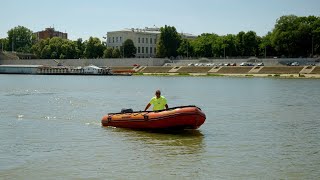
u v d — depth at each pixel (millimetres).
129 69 189625
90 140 29094
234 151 25594
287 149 26078
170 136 30672
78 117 42094
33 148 26406
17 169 21594
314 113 45656
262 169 21516
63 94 75062
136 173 20891
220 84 106500
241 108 50938
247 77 147375
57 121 38812
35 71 188375
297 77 139250
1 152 25250
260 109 49781
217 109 49781
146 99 64250
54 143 28016
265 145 27328
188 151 25625
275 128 34531
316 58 155250
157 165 22328
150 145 27422
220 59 179125
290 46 166125
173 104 57000
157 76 163625
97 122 37938
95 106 53812
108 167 21953
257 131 32938
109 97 68188
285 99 64188
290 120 39656
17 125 36188
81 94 75062
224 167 21922
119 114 34375
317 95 71875
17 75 181500
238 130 33438
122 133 31781
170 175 20562
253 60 170750
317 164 22406
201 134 31516
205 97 68188
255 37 191625
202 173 20859
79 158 23797
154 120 31641
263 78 139125
